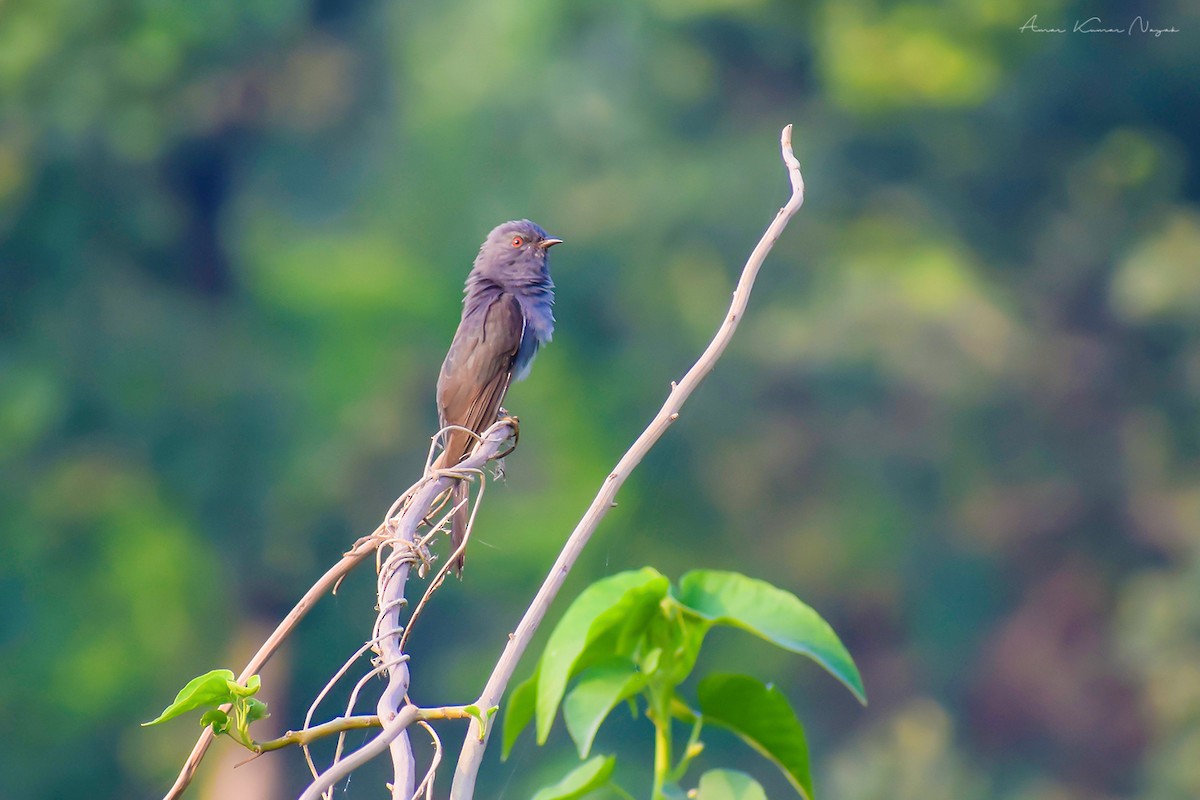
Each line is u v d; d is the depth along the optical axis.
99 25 20.45
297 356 21.41
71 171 20.20
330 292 21.58
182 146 22.39
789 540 20.53
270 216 22.98
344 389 20.72
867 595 20.88
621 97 21.77
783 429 20.83
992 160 23.34
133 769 18.61
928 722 20.42
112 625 18.81
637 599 2.23
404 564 2.90
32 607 18.48
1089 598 20.97
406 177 22.53
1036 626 20.98
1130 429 21.86
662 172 21.33
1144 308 22.17
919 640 20.84
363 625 17.69
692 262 21.09
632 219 20.86
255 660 2.74
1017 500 21.34
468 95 22.31
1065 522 21.48
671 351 20.66
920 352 20.88
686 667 2.27
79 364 19.58
